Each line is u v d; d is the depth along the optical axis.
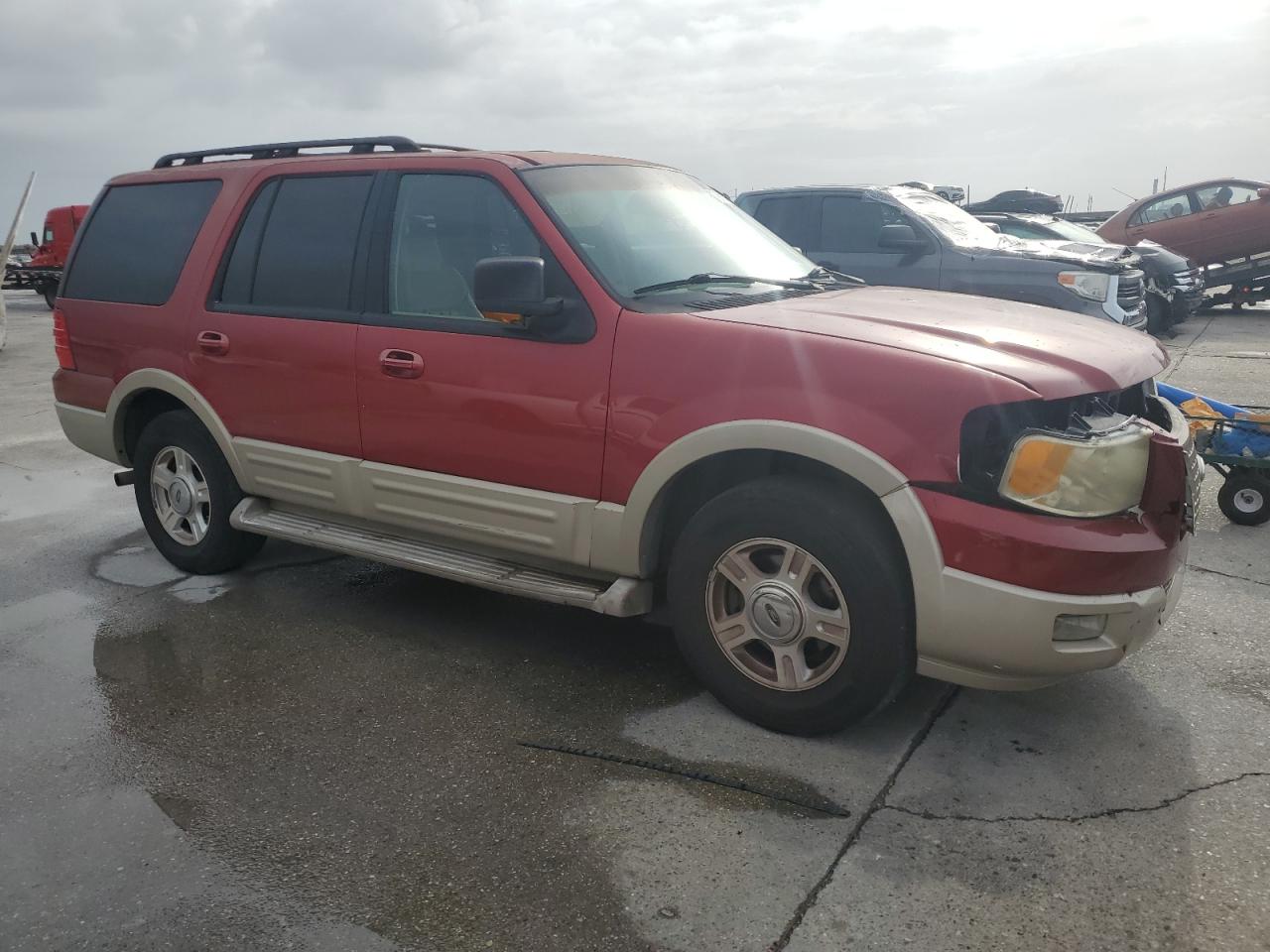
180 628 4.38
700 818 2.88
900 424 2.94
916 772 3.09
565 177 3.91
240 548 4.92
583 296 3.50
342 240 4.16
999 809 2.88
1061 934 2.38
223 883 2.66
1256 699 3.50
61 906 2.59
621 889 2.59
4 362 13.86
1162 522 2.99
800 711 3.23
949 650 2.97
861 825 2.82
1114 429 3.00
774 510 3.14
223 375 4.48
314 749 3.33
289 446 4.34
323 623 4.40
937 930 2.41
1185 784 2.99
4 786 3.15
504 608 4.53
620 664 3.91
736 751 3.24
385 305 4.00
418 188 4.00
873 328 3.24
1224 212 16.30
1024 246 9.38
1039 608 2.83
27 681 3.89
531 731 3.41
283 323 4.25
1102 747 3.21
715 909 2.50
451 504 3.84
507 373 3.61
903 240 8.92
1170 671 3.72
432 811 2.95
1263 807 2.86
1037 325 3.49
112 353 4.95
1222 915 2.43
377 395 3.96
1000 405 2.86
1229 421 5.26
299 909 2.55
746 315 3.36
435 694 3.70
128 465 5.24
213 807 3.01
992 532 2.84
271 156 4.70
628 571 3.50
